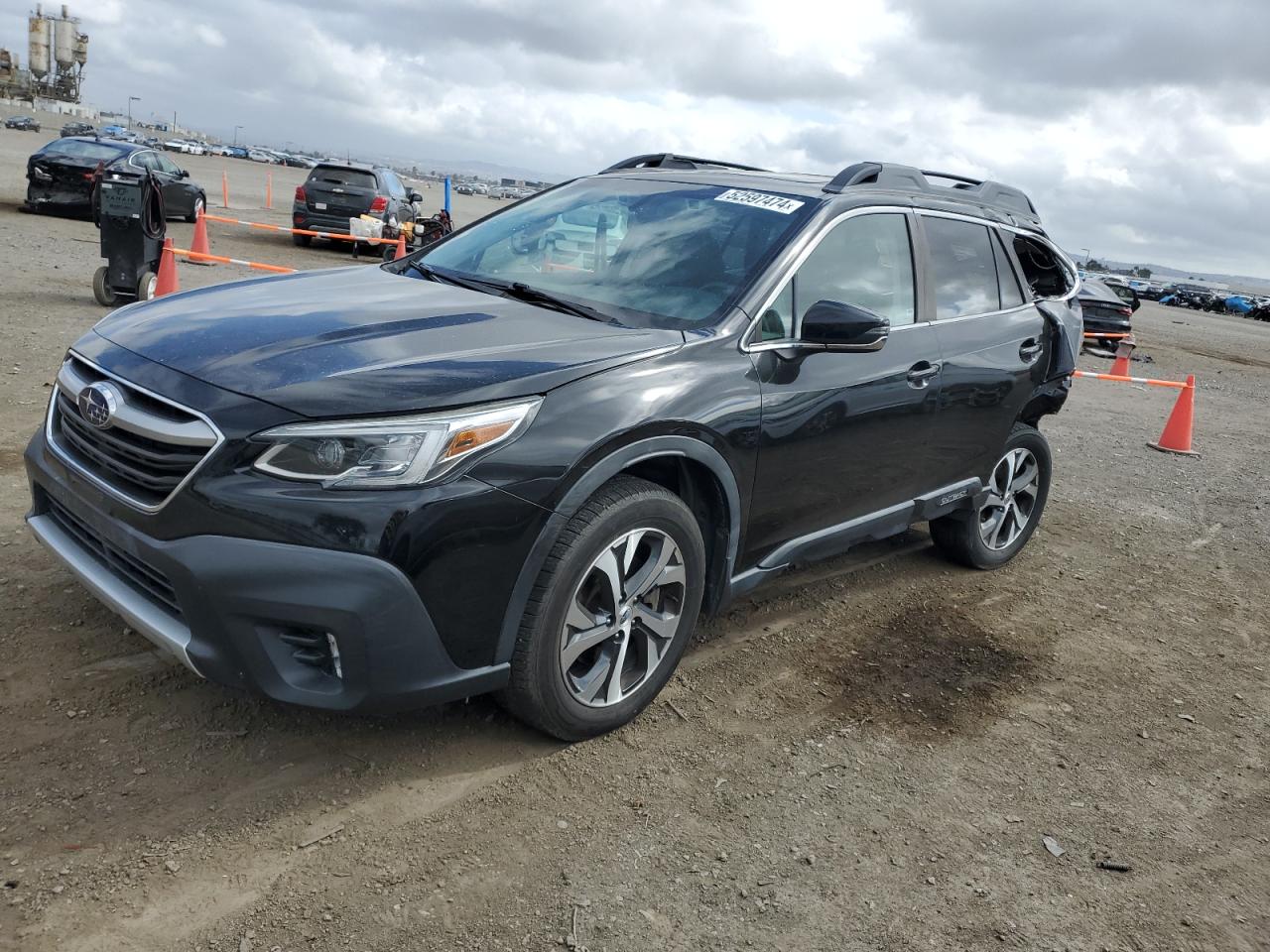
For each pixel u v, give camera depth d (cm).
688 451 300
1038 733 357
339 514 241
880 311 385
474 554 255
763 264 342
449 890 240
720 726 331
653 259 357
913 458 409
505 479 257
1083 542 597
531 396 266
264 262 1455
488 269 378
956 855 280
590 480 275
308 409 244
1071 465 811
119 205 919
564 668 287
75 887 225
